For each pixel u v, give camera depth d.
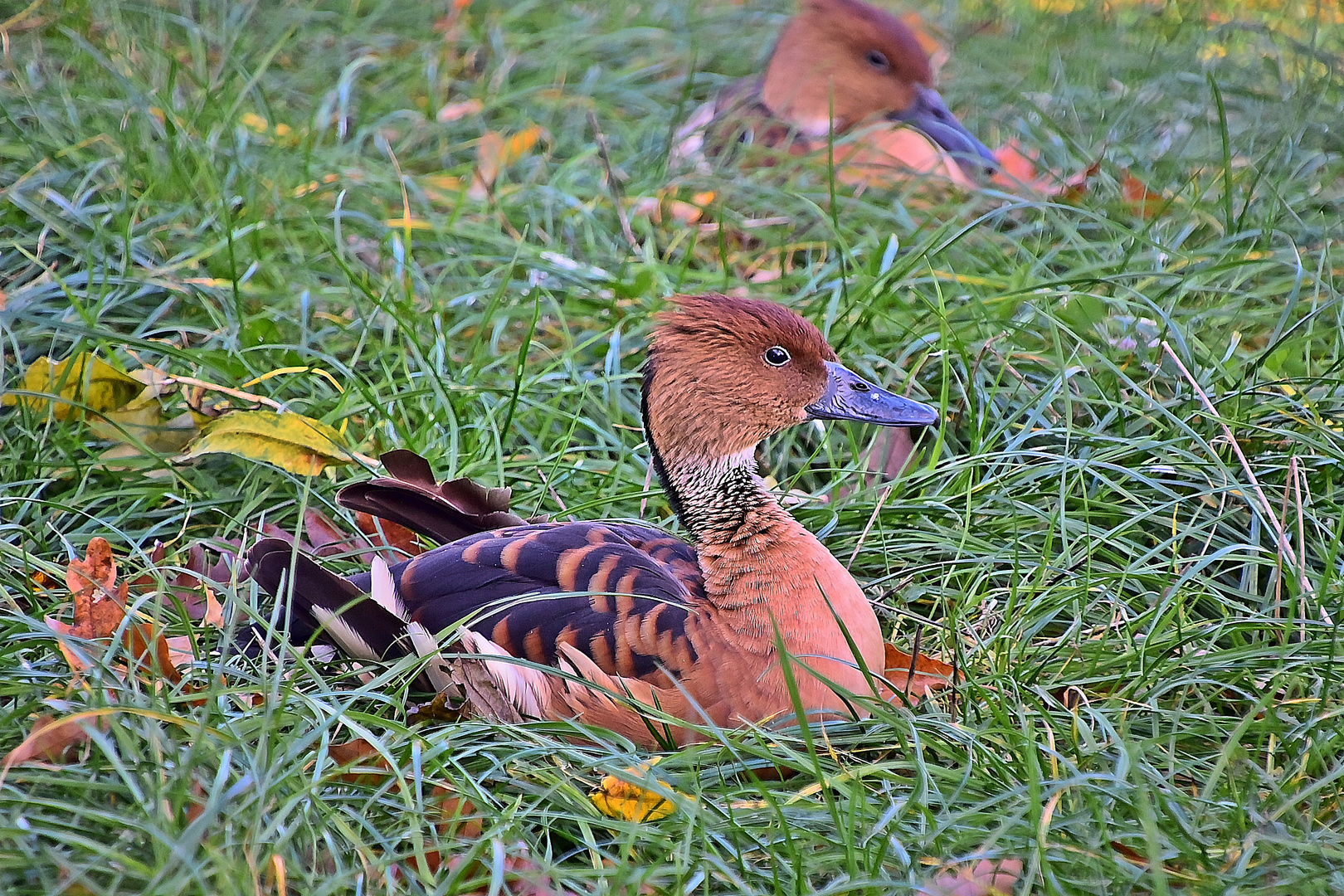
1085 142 12.71
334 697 6.35
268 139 11.92
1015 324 9.28
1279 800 6.04
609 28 15.73
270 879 5.39
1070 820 5.76
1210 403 8.61
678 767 6.34
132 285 9.76
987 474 8.67
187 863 5.05
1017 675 6.93
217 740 5.98
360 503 7.36
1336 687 6.78
